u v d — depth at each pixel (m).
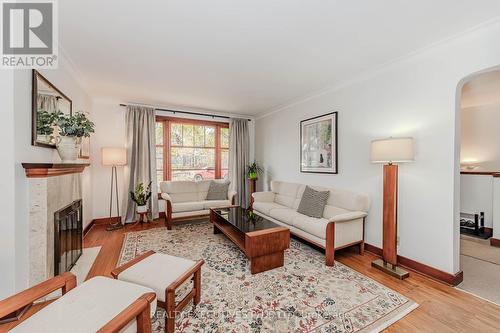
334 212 3.17
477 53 2.03
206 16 1.88
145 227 4.11
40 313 1.04
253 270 2.35
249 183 5.72
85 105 3.75
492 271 2.47
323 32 2.12
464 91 3.56
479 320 1.69
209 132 5.49
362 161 3.12
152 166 4.62
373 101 2.97
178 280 1.53
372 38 2.22
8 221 1.60
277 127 5.06
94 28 2.05
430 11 1.80
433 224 2.34
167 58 2.65
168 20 1.94
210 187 4.86
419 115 2.47
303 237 3.06
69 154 2.29
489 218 4.03
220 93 3.97
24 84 1.81
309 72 3.06
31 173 1.74
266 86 3.61
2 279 1.59
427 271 2.36
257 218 3.22
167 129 5.00
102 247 3.12
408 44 2.32
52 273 1.99
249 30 2.09
